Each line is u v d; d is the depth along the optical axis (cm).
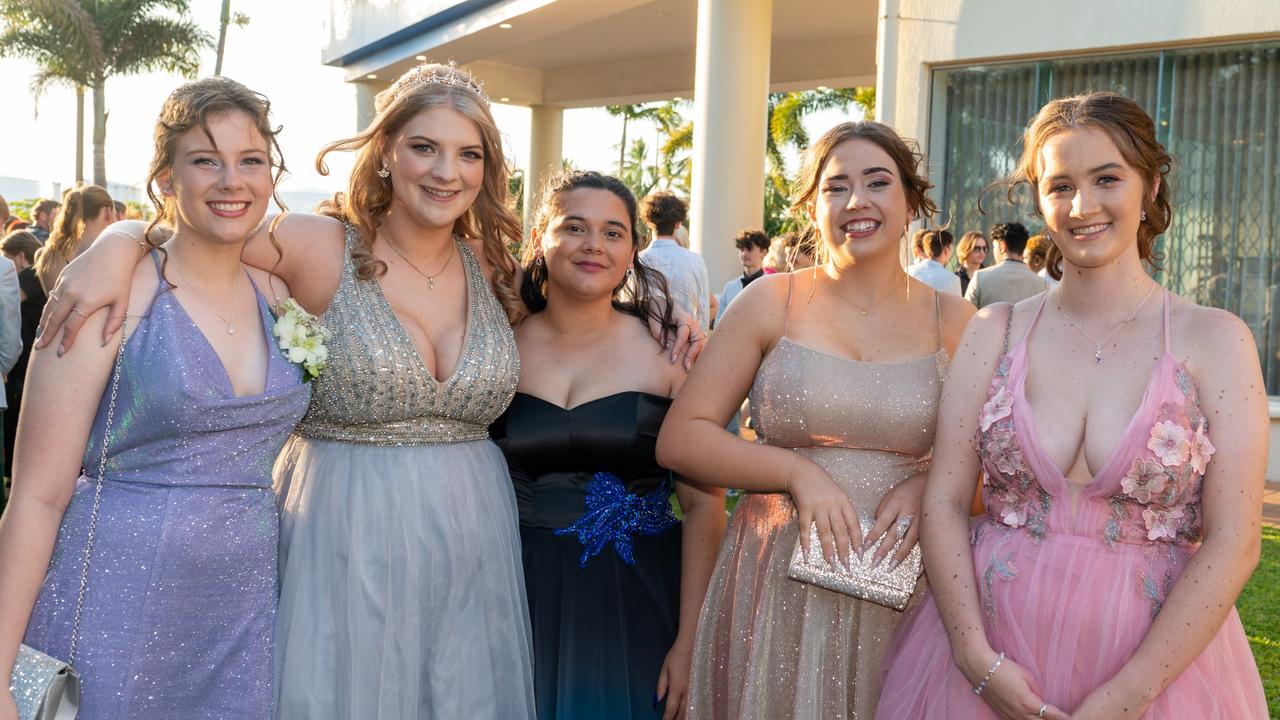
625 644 285
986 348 232
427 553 255
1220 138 820
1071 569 212
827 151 261
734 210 1067
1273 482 821
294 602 246
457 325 272
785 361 260
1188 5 794
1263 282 820
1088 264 215
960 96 898
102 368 216
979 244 876
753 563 268
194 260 229
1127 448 205
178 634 220
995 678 209
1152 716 202
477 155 265
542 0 1243
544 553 288
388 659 248
